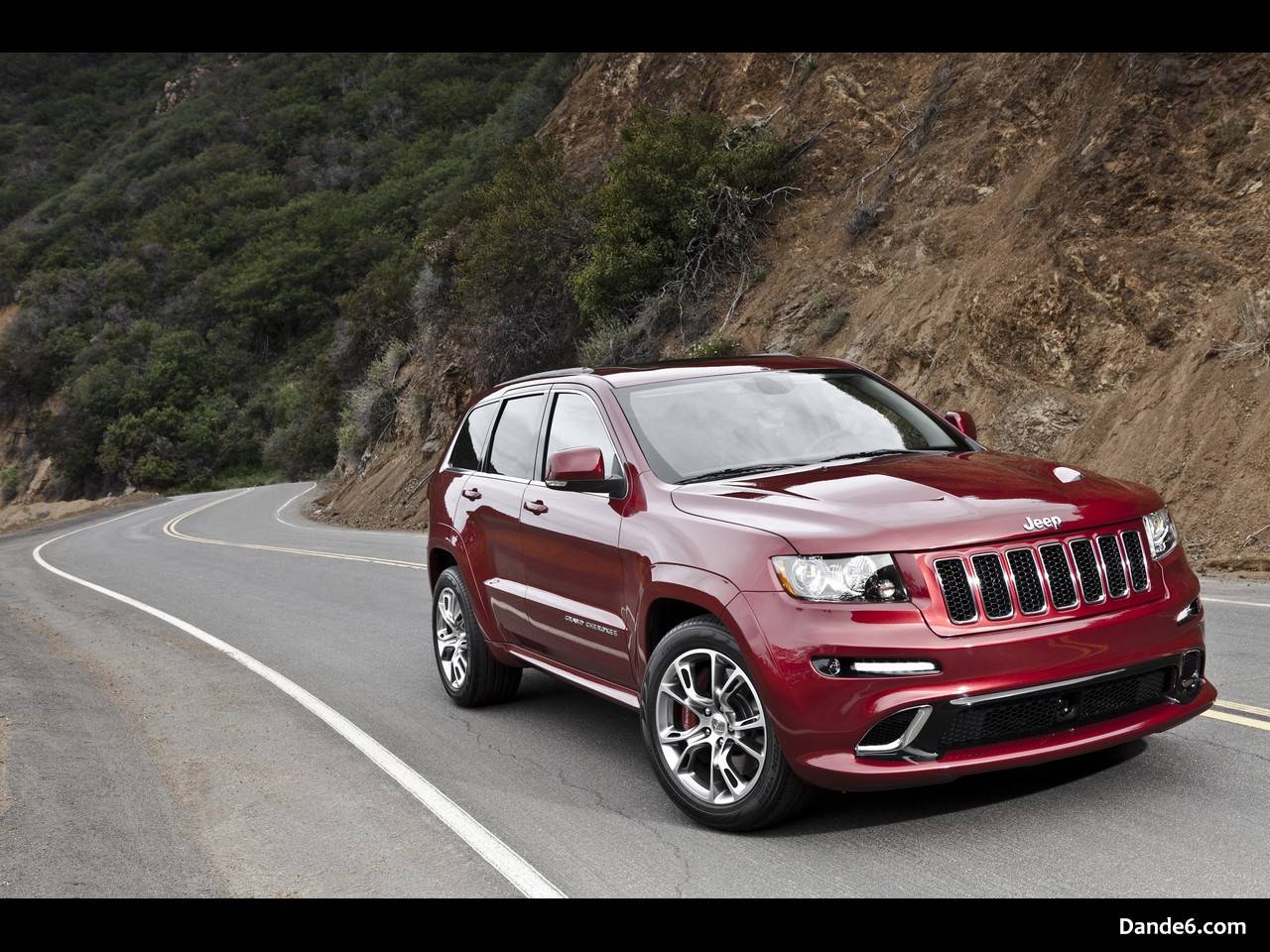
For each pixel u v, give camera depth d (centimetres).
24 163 13275
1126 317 1371
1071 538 407
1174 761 466
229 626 1112
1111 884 355
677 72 3011
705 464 498
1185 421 1213
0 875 425
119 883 417
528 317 2780
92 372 8312
